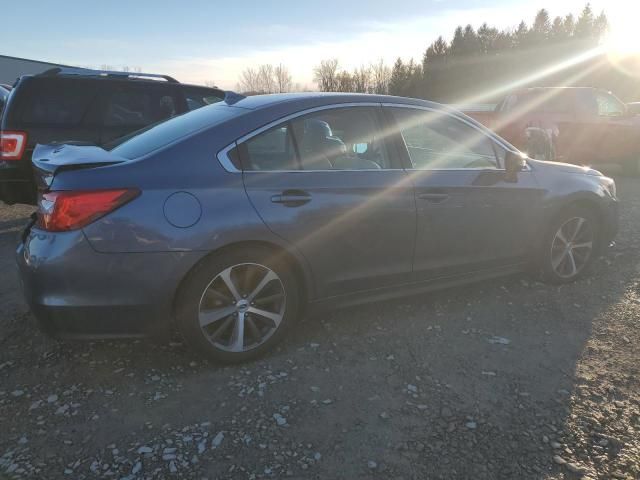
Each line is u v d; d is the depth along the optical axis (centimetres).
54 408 263
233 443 239
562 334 347
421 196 344
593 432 249
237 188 288
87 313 267
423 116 365
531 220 400
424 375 297
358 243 327
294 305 319
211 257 285
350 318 371
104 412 261
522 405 270
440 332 350
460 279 381
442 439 243
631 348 329
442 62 6794
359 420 256
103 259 262
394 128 351
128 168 273
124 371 299
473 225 371
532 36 7225
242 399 273
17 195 563
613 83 4322
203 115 327
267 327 315
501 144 395
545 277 430
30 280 266
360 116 342
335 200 314
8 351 320
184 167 282
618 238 566
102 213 261
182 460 227
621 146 1062
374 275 339
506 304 395
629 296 410
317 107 326
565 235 430
